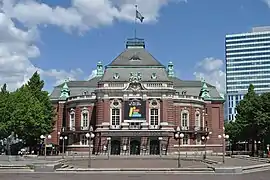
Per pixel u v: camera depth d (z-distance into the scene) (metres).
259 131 99.62
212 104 131.38
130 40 122.38
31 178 43.91
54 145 122.12
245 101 120.31
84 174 49.75
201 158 90.62
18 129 97.69
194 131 116.00
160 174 49.94
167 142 109.38
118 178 43.88
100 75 140.75
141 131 108.19
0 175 48.03
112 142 109.94
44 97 114.31
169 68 139.50
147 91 110.69
